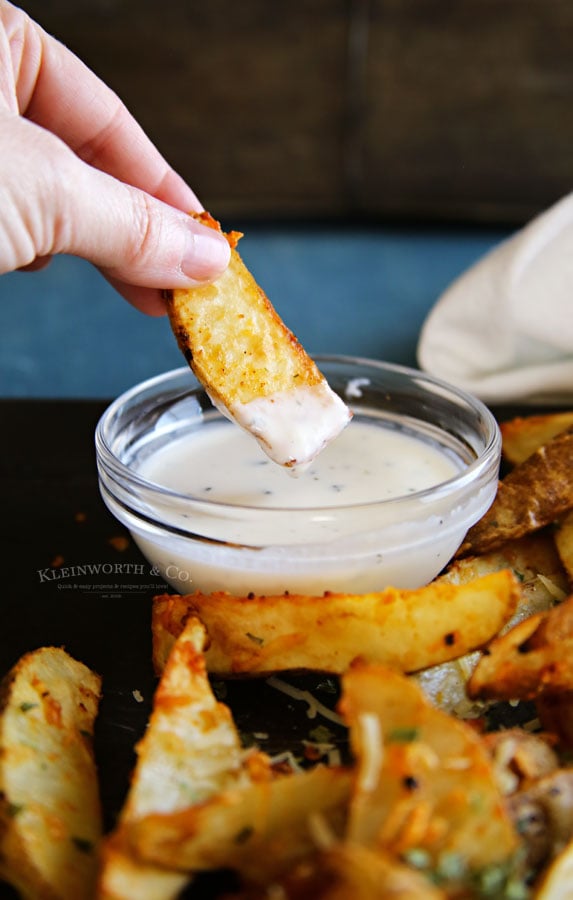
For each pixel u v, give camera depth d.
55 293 0.76
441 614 0.29
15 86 0.39
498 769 0.25
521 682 0.27
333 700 0.31
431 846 0.23
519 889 0.23
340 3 0.89
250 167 0.95
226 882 0.24
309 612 0.29
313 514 0.30
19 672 0.28
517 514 0.34
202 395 0.38
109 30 0.91
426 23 0.89
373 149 0.94
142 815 0.24
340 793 0.24
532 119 0.91
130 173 0.41
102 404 0.48
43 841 0.24
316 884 0.22
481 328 0.50
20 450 0.45
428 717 0.24
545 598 0.34
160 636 0.30
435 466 0.36
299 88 0.92
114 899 0.23
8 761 0.25
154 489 0.32
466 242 0.87
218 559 0.31
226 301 0.33
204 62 0.92
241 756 0.26
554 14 0.88
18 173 0.31
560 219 0.49
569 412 0.45
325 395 0.33
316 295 0.75
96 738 0.30
